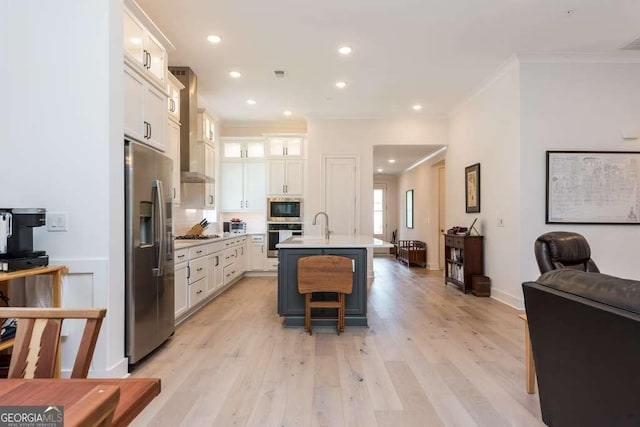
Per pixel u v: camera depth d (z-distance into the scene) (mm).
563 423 1654
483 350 2965
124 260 2508
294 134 6586
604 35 3633
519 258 4168
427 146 6586
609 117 4133
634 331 1245
